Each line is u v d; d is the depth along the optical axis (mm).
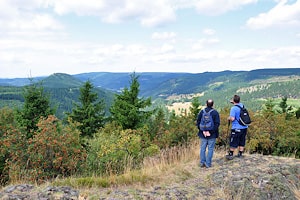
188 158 9664
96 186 6609
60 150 9828
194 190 6555
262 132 17828
